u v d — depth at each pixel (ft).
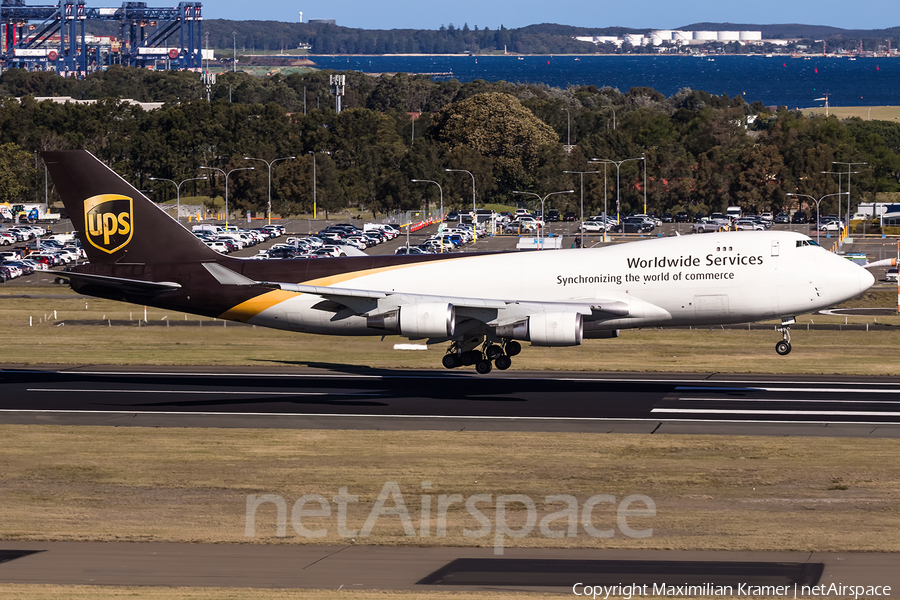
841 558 355.56
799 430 572.51
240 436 563.48
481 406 646.74
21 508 424.46
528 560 356.18
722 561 353.72
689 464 498.28
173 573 338.54
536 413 623.36
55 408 643.86
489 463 501.56
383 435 565.12
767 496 440.45
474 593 318.86
